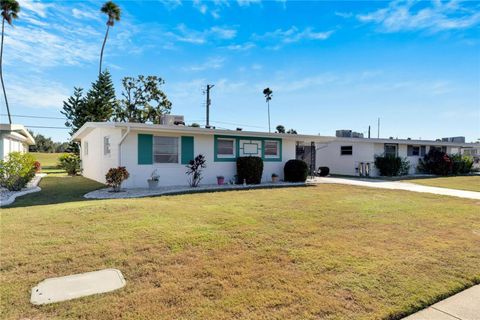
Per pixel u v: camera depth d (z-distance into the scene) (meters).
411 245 4.53
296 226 5.47
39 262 3.57
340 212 6.85
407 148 21.59
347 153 20.81
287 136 14.16
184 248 4.15
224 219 5.83
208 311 2.60
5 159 11.41
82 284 3.06
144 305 2.67
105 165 12.58
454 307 2.82
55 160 35.28
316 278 3.30
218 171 13.01
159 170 11.55
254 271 3.46
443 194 10.66
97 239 4.42
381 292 3.02
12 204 7.46
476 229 5.55
